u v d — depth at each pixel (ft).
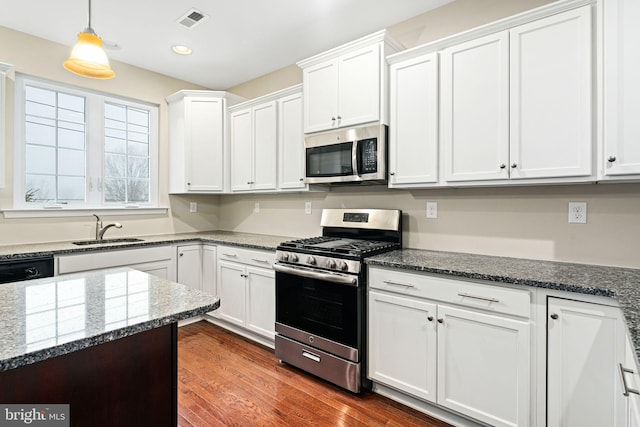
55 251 7.92
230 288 9.99
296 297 7.85
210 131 11.51
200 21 8.45
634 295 4.15
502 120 6.04
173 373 4.05
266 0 7.59
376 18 8.34
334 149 8.26
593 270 5.59
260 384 7.30
